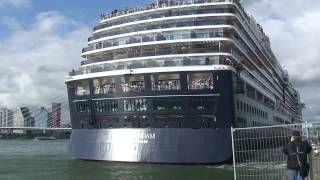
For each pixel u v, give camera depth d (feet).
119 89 173.68
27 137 628.69
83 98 185.37
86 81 186.70
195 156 161.79
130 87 171.53
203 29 176.65
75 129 191.01
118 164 167.32
